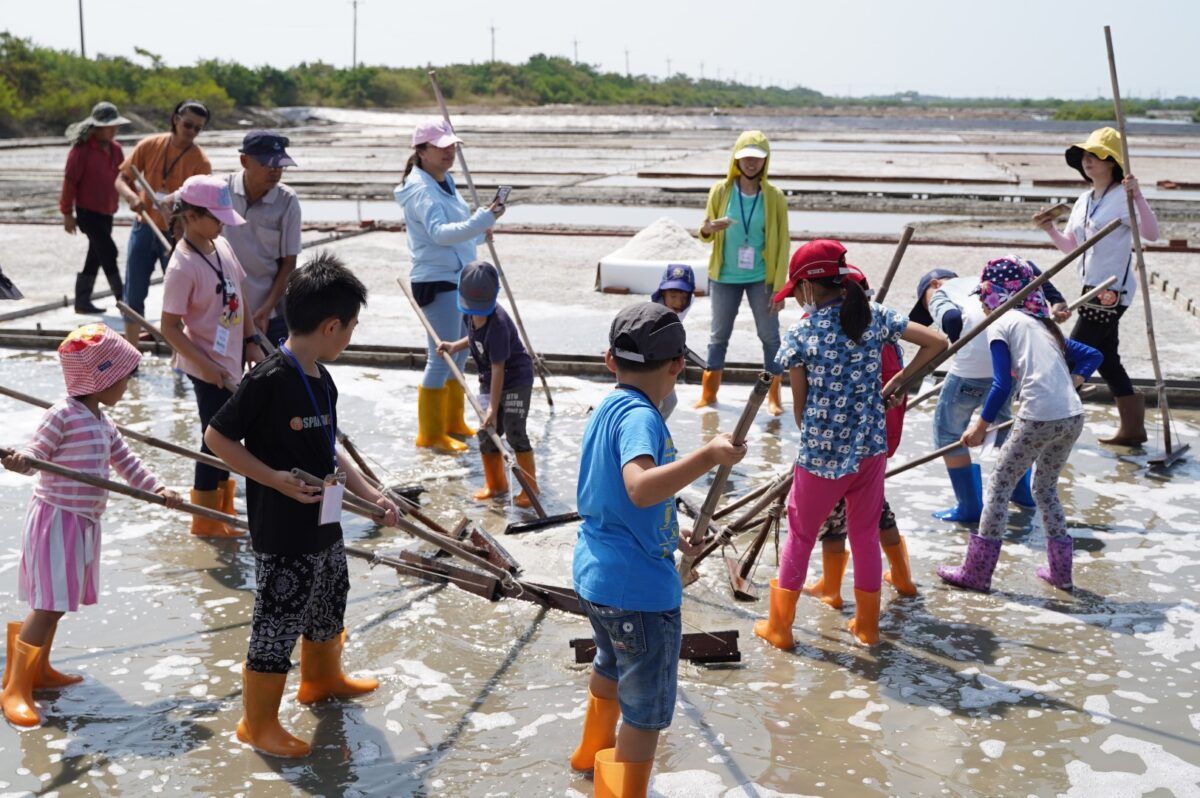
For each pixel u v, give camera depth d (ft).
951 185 99.04
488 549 19.54
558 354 33.71
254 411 14.01
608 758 12.85
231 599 18.78
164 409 29.84
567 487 24.20
